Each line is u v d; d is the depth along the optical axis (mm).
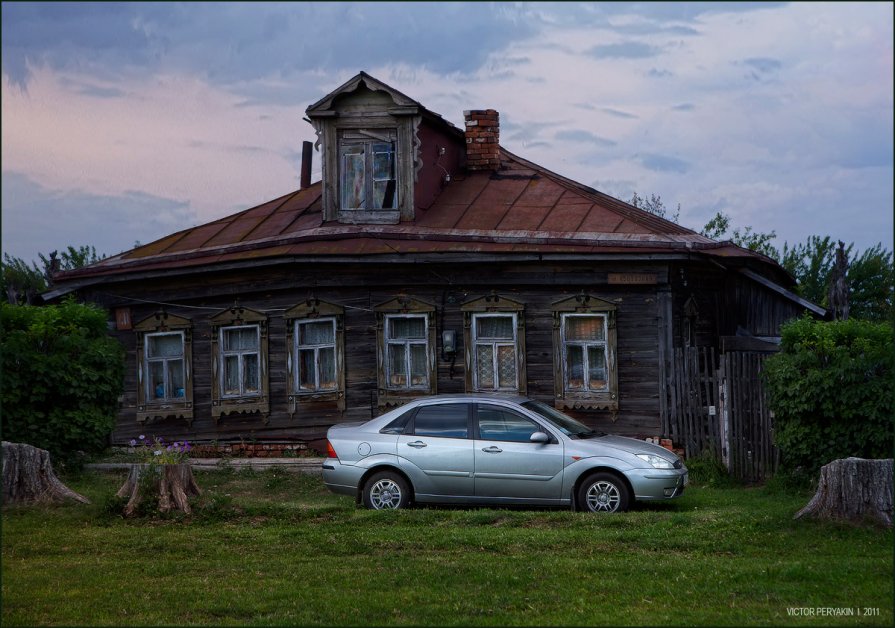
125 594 10164
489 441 14203
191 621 9312
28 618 9430
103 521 13562
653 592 9906
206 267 22312
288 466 19547
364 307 21641
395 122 22312
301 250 21453
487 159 24344
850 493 12375
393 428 14586
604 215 21312
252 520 13641
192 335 23000
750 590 9898
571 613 9242
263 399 22266
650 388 19828
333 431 14859
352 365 21688
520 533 12336
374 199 22469
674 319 20141
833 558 11094
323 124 22672
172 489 14031
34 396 17781
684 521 12688
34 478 14523
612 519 12969
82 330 18719
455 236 21141
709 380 18656
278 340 22266
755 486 17391
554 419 14766
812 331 16484
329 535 12555
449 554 11617
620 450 13922
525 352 20750
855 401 15656
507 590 10070
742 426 17734
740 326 23406
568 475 13914
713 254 20172
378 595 9953
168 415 23062
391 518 13352
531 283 20719
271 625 9070
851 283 38750
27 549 12047
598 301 20297
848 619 8938
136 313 23578
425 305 21312
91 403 18578
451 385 21172
